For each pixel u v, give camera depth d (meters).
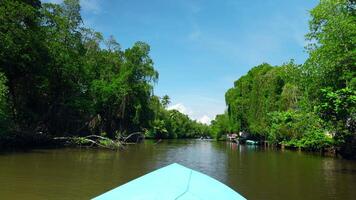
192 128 178.38
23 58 36.94
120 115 62.16
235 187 18.22
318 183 19.88
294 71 31.67
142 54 63.91
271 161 33.44
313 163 31.94
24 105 44.81
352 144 36.78
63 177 19.77
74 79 50.16
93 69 58.47
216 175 22.61
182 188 5.82
